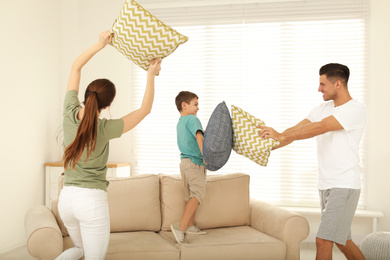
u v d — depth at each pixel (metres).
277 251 2.90
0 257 3.80
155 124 4.91
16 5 4.11
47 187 4.58
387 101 4.41
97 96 2.17
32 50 4.38
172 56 4.86
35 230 2.48
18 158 4.18
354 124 2.66
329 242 2.70
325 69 2.77
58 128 4.90
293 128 3.01
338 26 4.51
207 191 3.39
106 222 2.18
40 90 4.54
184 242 2.90
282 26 4.63
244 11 4.70
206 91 4.79
